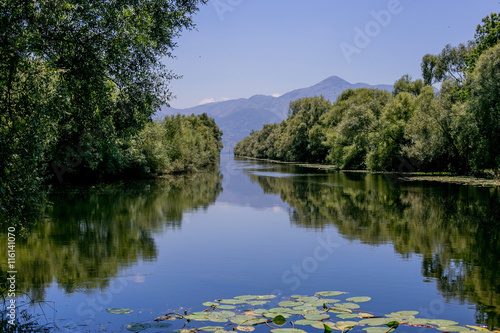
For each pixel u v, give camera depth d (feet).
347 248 38.63
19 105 24.40
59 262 33.53
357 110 175.42
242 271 31.14
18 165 25.49
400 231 46.60
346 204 70.85
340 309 21.48
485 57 100.63
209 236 44.75
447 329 18.44
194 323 20.44
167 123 174.50
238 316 20.30
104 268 31.94
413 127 134.10
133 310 22.94
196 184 121.39
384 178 131.64
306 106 309.01
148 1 34.47
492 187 95.30
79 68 27.61
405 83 219.41
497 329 19.95
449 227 48.47
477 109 102.22
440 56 152.87
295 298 23.82
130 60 35.50
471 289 26.40
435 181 116.37
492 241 41.19
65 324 20.93
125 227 50.01
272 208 68.33
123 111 37.99
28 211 31.86
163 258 35.14
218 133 440.45
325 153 254.88
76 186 104.42
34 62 25.02
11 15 22.25
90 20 27.81
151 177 146.00
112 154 97.30
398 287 26.86
